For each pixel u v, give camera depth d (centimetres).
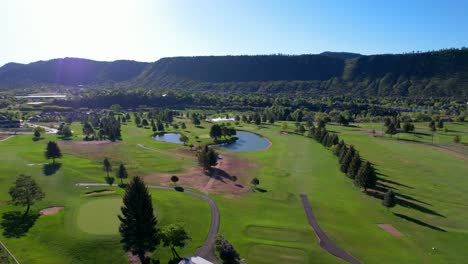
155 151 12800
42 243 5225
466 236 6244
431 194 8631
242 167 10994
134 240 5262
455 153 13050
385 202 7344
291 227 6288
